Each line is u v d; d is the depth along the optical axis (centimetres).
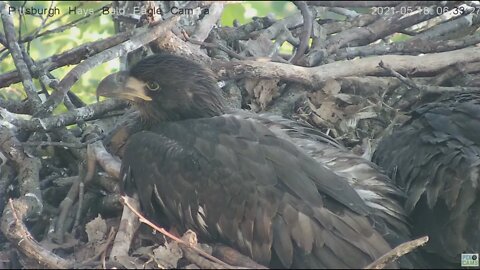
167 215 1205
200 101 1310
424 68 1445
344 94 1425
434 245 1188
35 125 1333
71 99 1503
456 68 1448
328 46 1515
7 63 1689
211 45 1445
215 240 1176
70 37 1738
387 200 1211
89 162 1294
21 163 1296
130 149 1245
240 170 1155
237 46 1542
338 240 1116
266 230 1131
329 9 1630
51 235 1241
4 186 1321
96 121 1437
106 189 1304
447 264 1183
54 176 1350
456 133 1242
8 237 1164
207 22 1467
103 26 1750
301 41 1477
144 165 1217
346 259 1107
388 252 1069
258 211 1138
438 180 1207
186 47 1404
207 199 1163
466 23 1559
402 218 1205
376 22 1546
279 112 1429
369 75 1445
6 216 1187
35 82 1638
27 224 1274
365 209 1145
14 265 1220
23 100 1450
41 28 1575
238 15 1802
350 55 1509
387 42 1642
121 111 1430
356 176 1225
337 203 1138
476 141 1227
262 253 1137
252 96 1450
